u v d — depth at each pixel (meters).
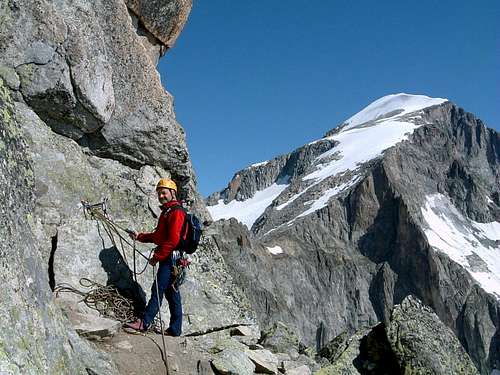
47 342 5.63
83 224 9.37
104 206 10.31
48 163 9.54
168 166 12.19
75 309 8.02
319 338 125.06
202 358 8.10
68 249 8.83
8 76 9.16
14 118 6.82
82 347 6.62
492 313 137.00
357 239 158.50
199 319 10.30
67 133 10.38
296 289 132.25
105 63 10.48
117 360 7.20
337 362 9.49
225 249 120.19
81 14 10.15
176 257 9.88
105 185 10.74
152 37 13.38
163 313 9.52
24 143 6.97
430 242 159.50
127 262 9.57
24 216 6.32
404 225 154.88
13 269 5.49
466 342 132.88
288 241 148.75
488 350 130.88
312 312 130.50
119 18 11.12
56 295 8.14
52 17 9.46
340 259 147.50
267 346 10.91
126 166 11.59
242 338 10.41
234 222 128.62
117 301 8.73
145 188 11.46
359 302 138.88
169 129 11.69
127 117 11.09
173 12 13.13
